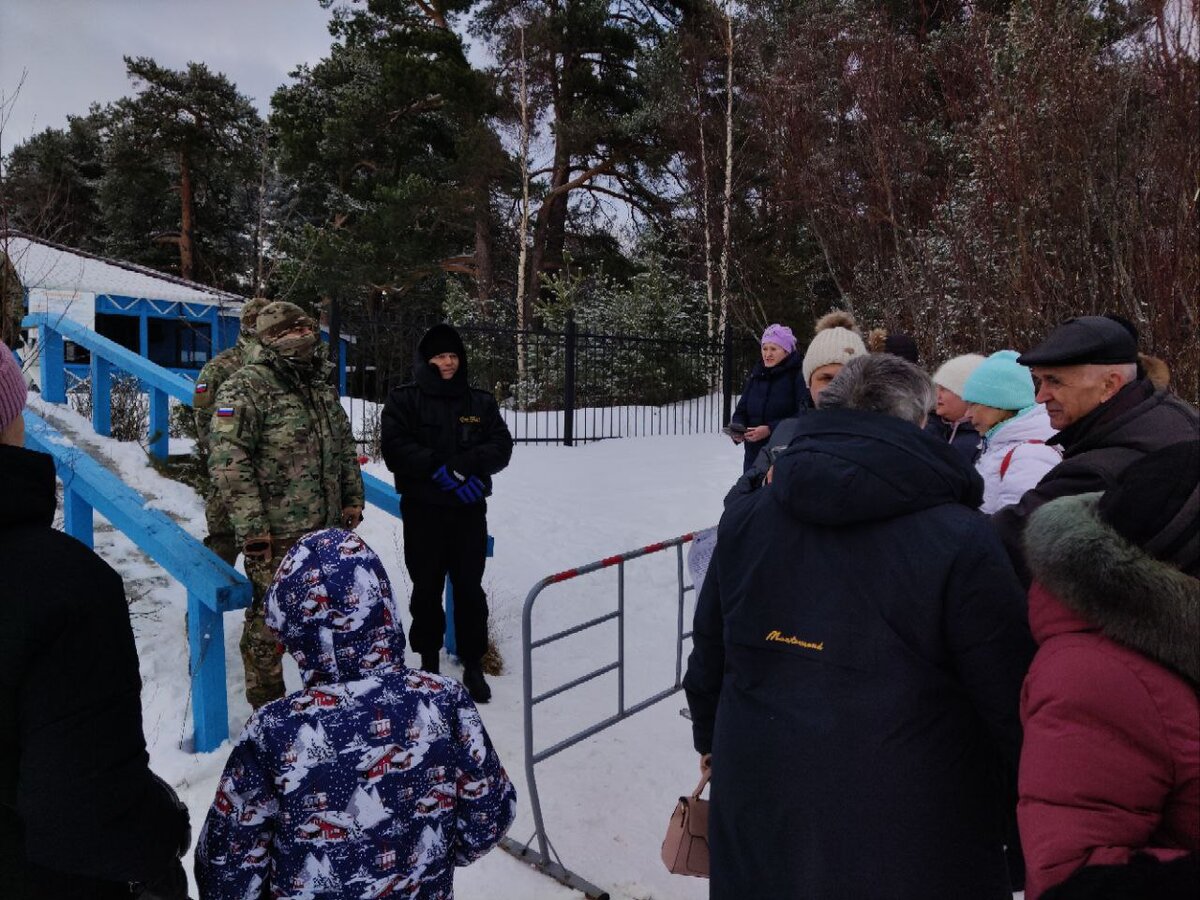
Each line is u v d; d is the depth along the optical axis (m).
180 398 5.46
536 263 23.45
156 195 31.14
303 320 3.50
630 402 16.98
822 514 1.62
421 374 4.03
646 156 21.55
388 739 1.54
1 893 1.26
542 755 3.02
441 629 4.17
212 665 3.29
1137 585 1.10
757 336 17.16
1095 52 5.44
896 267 7.84
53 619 1.21
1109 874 1.02
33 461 1.31
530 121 21.39
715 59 19.67
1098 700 1.12
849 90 9.91
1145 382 2.12
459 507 4.05
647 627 5.41
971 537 1.56
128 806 1.26
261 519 3.29
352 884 1.51
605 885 2.82
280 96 23.61
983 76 6.42
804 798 1.60
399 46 22.08
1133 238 4.58
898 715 1.57
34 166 29.89
